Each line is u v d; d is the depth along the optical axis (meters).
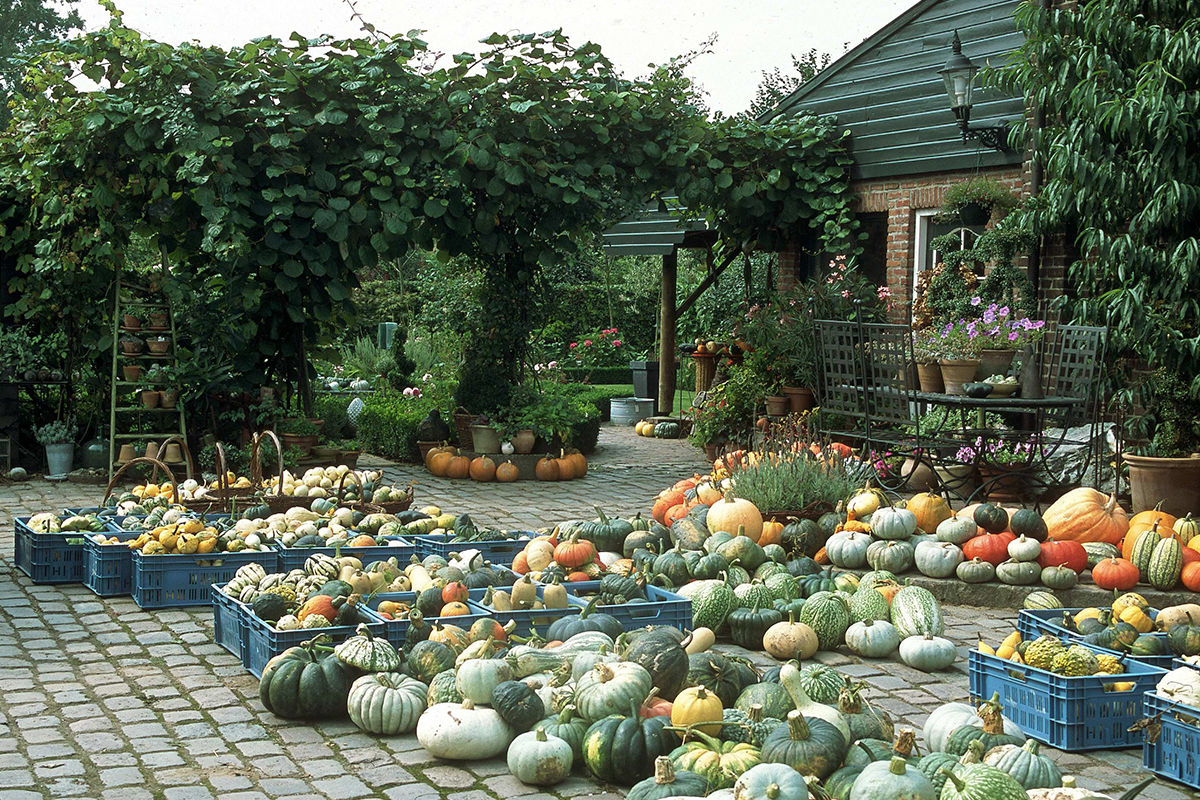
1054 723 4.02
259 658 4.70
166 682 4.67
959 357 8.32
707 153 11.65
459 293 16.44
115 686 4.61
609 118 10.89
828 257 12.73
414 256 24.86
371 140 10.31
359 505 7.36
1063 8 9.08
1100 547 5.99
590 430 12.85
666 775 3.14
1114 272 8.49
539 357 12.88
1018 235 9.27
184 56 9.76
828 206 11.97
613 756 3.55
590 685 3.86
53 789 3.50
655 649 4.09
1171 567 5.70
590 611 4.80
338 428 13.80
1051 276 9.46
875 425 9.97
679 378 20.62
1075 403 7.60
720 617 5.33
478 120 10.55
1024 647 4.35
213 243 9.91
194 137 9.60
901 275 11.55
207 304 10.45
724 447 11.77
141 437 10.20
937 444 7.96
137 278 10.90
